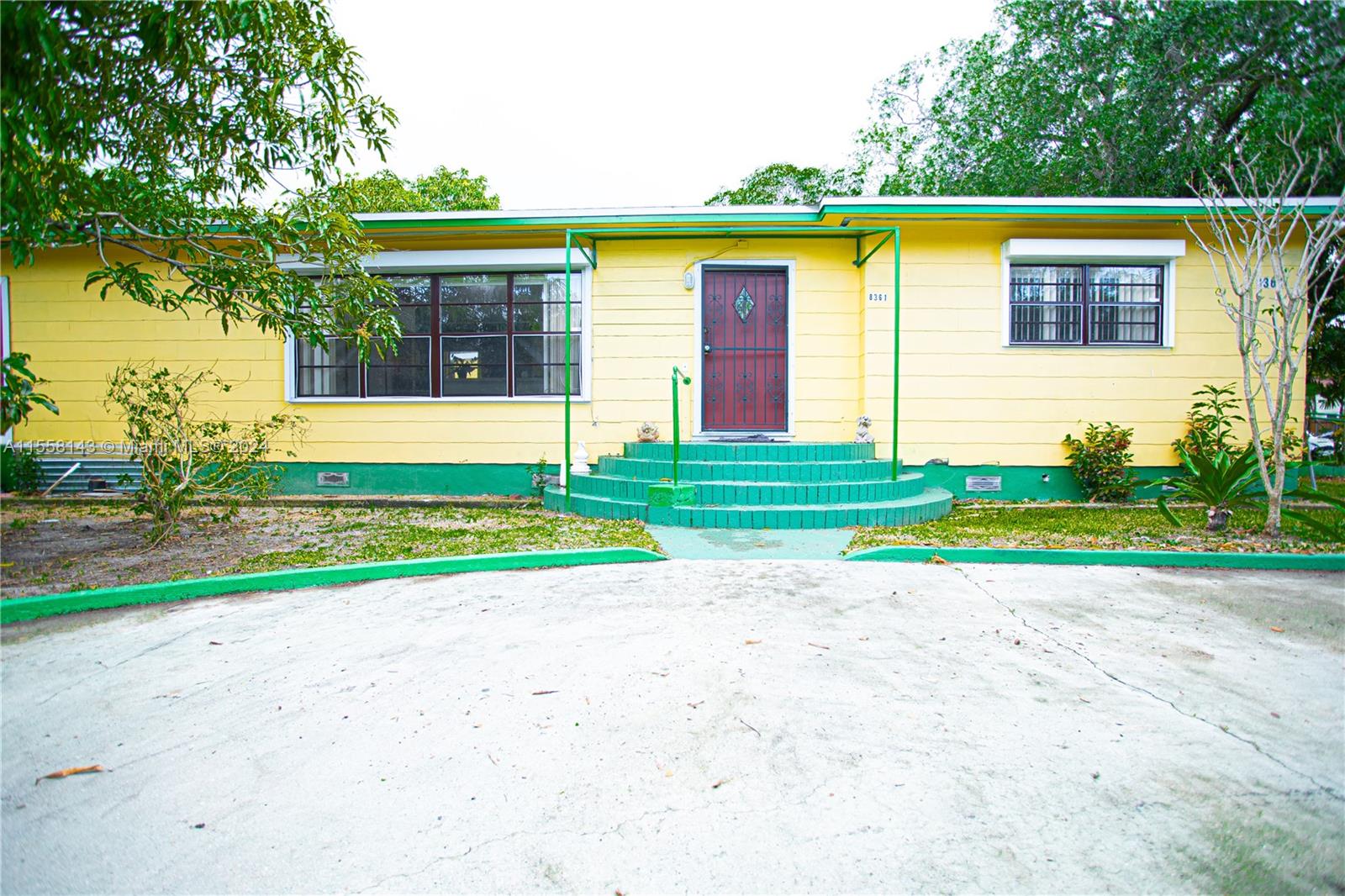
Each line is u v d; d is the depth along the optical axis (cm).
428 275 869
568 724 258
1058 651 333
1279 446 574
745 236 801
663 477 737
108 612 399
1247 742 245
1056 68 1255
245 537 592
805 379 848
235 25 400
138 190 495
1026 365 822
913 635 354
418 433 866
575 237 826
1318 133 781
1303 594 432
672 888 172
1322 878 175
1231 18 938
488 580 467
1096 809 205
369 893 171
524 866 181
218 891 172
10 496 837
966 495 825
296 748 242
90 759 235
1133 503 802
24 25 326
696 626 367
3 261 877
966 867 179
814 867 180
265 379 870
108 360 874
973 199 764
